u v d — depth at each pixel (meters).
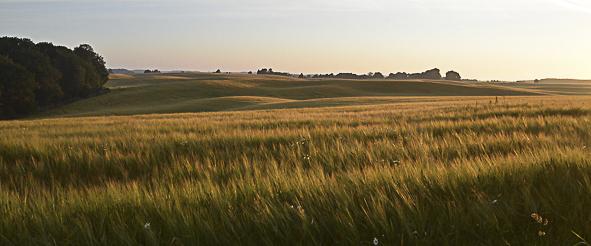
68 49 103.50
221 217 3.20
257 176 4.46
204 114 31.23
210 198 3.69
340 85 120.12
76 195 4.09
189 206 3.46
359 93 109.62
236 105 69.94
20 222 3.39
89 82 98.25
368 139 8.30
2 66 73.69
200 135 9.55
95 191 4.27
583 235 2.90
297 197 3.66
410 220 3.07
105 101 87.38
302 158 6.25
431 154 5.82
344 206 3.27
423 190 3.59
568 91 129.88
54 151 7.53
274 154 6.95
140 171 6.31
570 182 3.62
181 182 4.65
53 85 82.81
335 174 4.70
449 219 3.11
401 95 106.75
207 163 5.84
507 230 2.98
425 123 11.17
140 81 155.25
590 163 4.12
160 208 3.48
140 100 89.38
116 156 6.83
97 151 7.56
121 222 3.25
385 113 19.33
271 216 3.17
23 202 3.97
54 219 3.38
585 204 3.27
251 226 3.15
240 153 7.17
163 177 5.17
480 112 15.49
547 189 3.55
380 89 117.00
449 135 8.38
